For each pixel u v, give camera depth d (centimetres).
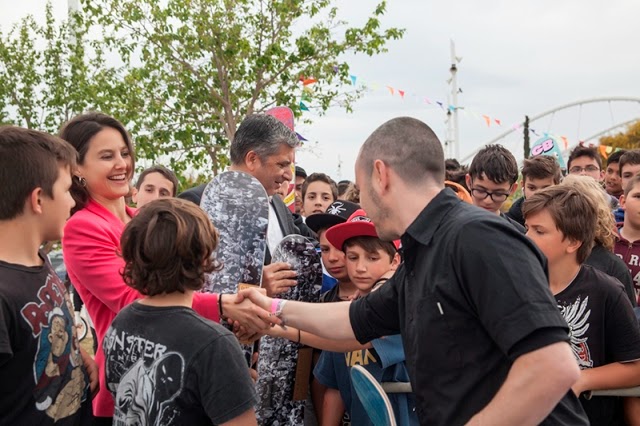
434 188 198
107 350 216
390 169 198
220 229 290
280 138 333
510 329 164
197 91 1142
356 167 211
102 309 264
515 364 165
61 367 203
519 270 169
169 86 1135
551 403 161
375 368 279
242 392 196
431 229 189
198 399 195
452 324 180
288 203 593
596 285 277
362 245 301
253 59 1128
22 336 188
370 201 205
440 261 184
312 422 351
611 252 324
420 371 188
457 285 179
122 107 1105
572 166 577
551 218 273
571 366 161
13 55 1333
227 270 286
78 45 1216
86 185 268
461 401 179
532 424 162
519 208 475
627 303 276
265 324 252
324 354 319
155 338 201
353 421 296
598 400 282
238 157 339
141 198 546
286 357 307
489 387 177
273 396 305
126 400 206
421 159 197
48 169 203
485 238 174
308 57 1120
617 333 273
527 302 164
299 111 1127
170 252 201
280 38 1134
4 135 201
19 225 199
